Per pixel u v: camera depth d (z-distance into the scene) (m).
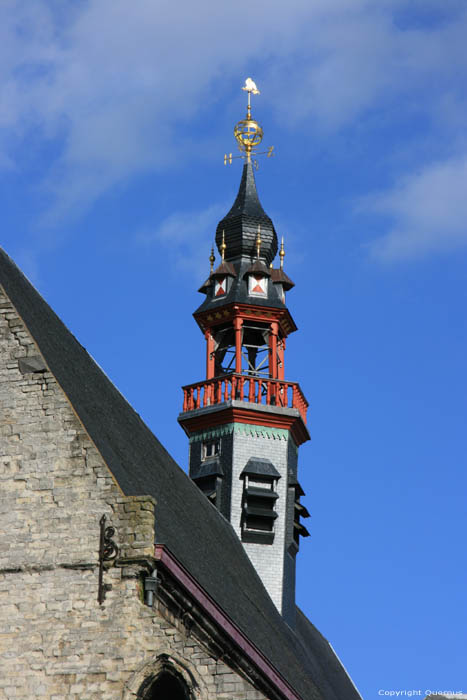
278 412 63.84
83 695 35.12
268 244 67.75
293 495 63.44
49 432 37.56
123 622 35.53
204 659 35.41
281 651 50.66
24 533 36.69
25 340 38.59
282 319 66.31
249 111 71.50
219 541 54.38
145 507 36.47
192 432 64.50
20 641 35.78
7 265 43.91
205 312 66.00
